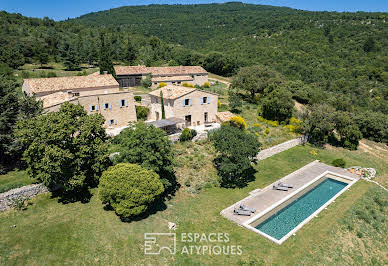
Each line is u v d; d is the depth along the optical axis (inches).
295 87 3021.7
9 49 3476.9
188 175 1226.6
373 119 2118.6
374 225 1002.1
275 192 1181.1
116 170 876.6
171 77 3105.3
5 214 884.6
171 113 1649.9
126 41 5354.3
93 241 799.1
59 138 885.8
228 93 2768.2
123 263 737.6
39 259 725.9
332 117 1834.4
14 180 1016.9
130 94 1660.9
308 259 786.8
